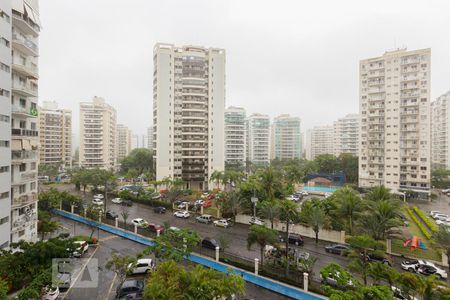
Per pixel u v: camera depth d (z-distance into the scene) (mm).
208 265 30125
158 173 81125
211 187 85062
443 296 17078
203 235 41281
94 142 122062
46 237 39344
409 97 77750
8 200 28062
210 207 58750
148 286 18516
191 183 85438
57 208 53969
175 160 83562
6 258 21844
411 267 29500
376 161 82938
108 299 22859
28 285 20688
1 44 26953
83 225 46969
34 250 21859
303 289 24719
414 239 35719
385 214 34438
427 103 75500
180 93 83750
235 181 72938
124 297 22062
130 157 125688
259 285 25984
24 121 33625
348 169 102312
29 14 32312
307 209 41375
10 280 21422
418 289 18250
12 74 31125
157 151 81312
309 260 26062
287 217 32500
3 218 27266
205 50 86688
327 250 35156
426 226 47000
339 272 21859
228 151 132500
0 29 26812
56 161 121688
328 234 39500
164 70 81750
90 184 78312
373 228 33969
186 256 28031
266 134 163750
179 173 83875
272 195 49188
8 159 28062
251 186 49812
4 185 27453
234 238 39906
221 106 86375
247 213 50250
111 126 137125
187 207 55844
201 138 84562
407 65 78000
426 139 75562
